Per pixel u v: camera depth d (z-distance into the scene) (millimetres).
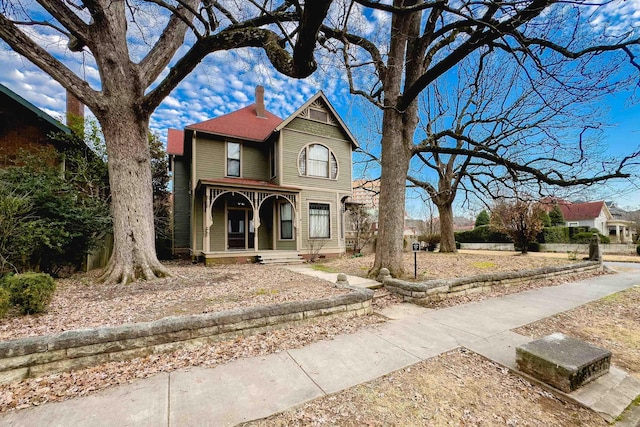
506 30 5250
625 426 2102
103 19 6039
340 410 2223
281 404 2281
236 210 13555
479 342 3564
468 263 9883
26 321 3574
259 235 13727
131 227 6344
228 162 12898
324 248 13398
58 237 5973
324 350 3291
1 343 2523
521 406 2322
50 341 2656
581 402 2342
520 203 13547
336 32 6375
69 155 9953
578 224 28609
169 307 4309
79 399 2314
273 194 12047
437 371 2854
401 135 7039
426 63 7480
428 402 2348
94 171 10422
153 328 3059
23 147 8953
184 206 14562
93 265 8555
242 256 11258
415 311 4902
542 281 7430
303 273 7996
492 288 6469
